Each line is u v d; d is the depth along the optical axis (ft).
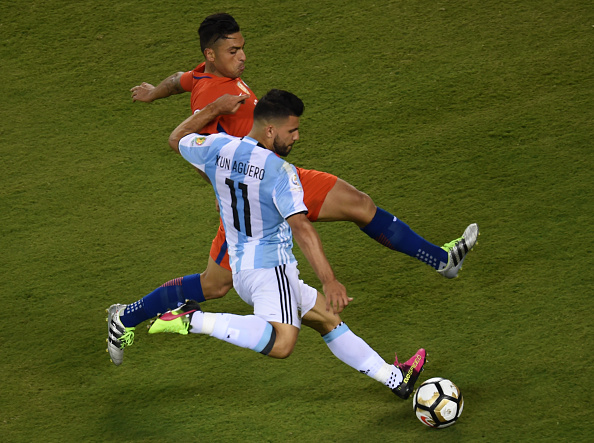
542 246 67.36
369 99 85.46
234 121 56.13
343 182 55.98
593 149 76.79
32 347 62.34
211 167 51.03
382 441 52.60
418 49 90.84
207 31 55.88
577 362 56.90
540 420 52.85
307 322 53.47
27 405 57.26
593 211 70.23
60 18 99.60
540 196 72.49
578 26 91.56
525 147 77.87
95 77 91.50
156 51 94.02
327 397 56.54
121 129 84.99
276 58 91.35
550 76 85.61
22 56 94.84
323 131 82.33
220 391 57.52
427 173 76.43
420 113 83.15
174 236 72.59
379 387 57.31
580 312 61.00
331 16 96.37
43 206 76.54
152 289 67.10
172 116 86.33
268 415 55.26
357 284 66.18
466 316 61.98
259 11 97.86
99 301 66.33
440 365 58.03
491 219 70.69
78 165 81.05
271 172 48.73
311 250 47.39
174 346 61.93
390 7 96.94
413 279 66.08
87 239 72.74
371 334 61.31
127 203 76.43
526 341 59.16
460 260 58.85
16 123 86.48
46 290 67.67
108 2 101.71
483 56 89.04
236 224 51.19
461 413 54.03
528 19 93.25
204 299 58.65
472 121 81.41
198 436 53.93
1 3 102.27
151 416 55.77
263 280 50.72
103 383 58.90
